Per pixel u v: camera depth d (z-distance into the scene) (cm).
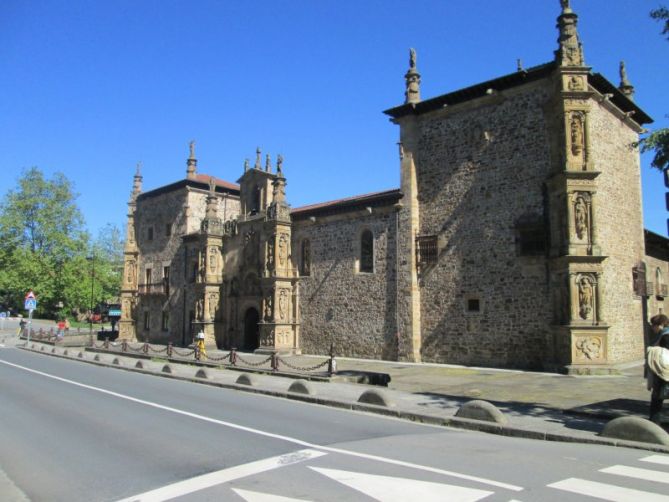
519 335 2445
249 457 844
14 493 685
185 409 1341
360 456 841
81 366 2662
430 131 2894
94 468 800
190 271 4472
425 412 1245
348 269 3183
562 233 2241
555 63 2352
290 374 2128
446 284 2738
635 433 923
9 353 3562
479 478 710
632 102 2681
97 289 6562
